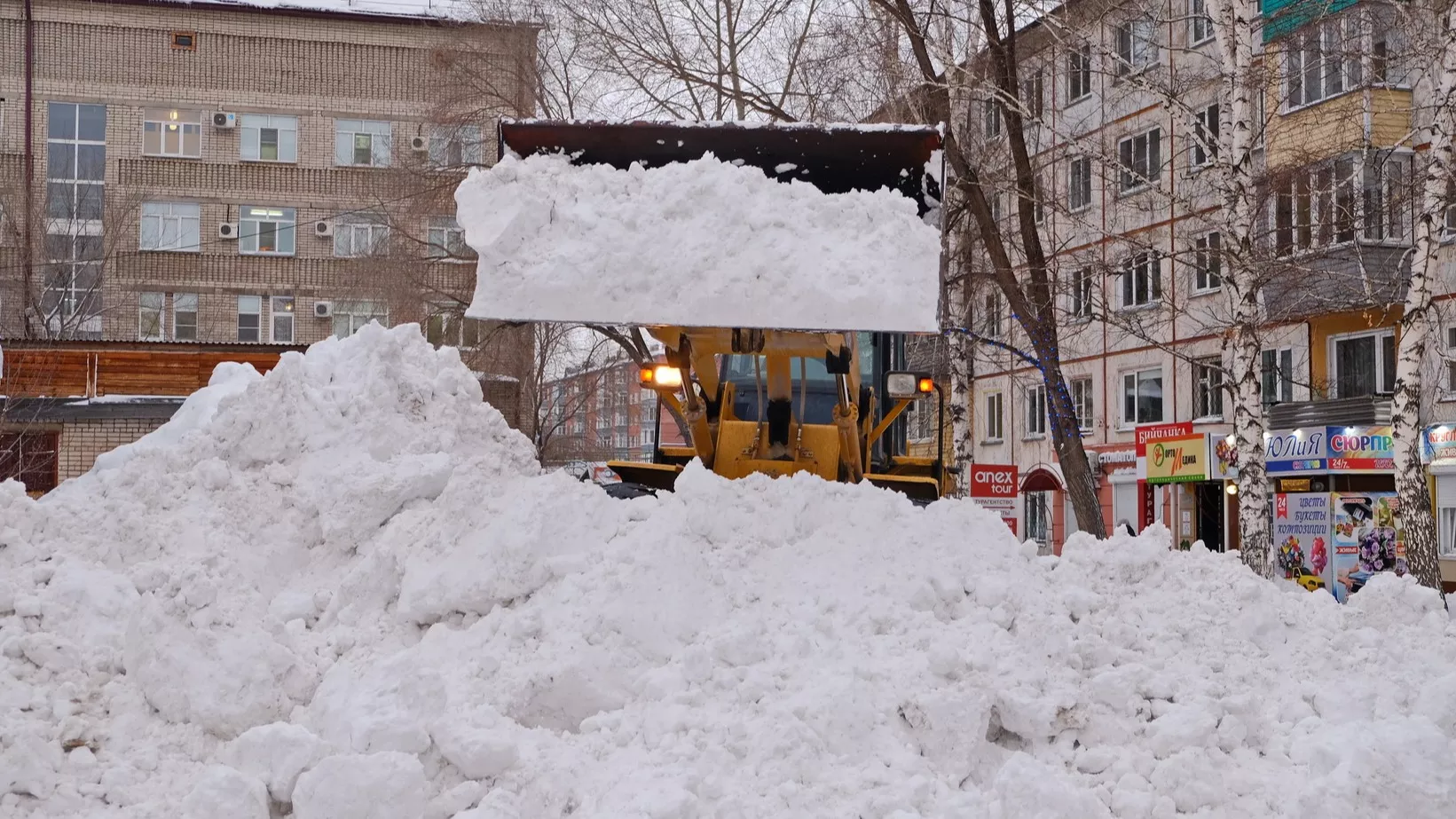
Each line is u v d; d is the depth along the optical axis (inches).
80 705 178.5
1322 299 688.4
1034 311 626.8
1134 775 173.6
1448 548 784.3
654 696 180.9
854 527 222.7
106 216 1259.8
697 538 213.9
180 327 1325.0
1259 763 181.3
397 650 204.7
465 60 991.0
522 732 171.6
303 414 257.1
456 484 231.9
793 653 187.8
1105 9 671.8
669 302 261.6
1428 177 527.5
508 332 1033.5
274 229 1348.4
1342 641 219.1
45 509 225.0
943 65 637.3
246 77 1339.8
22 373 903.7
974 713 177.2
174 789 163.9
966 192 624.7
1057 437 611.8
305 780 153.5
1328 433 809.5
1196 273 1016.2
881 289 260.7
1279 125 792.9
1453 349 786.8
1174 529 1016.9
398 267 1006.4
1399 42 700.7
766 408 332.8
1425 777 163.0
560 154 284.0
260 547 236.5
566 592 200.5
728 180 271.1
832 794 160.4
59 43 1305.4
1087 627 206.2
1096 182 1021.2
